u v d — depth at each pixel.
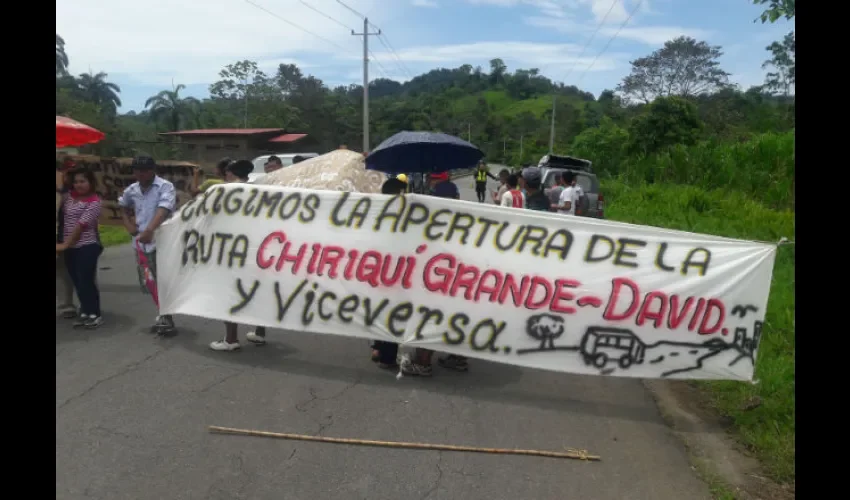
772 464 4.03
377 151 7.02
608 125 35.47
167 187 6.18
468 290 5.16
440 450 4.10
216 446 4.01
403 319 5.26
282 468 3.77
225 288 5.64
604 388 5.44
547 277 5.04
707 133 35.97
